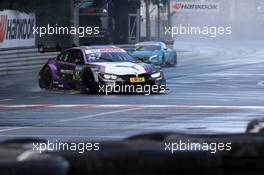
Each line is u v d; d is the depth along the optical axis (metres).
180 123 32.06
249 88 57.19
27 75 82.19
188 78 71.06
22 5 87.88
